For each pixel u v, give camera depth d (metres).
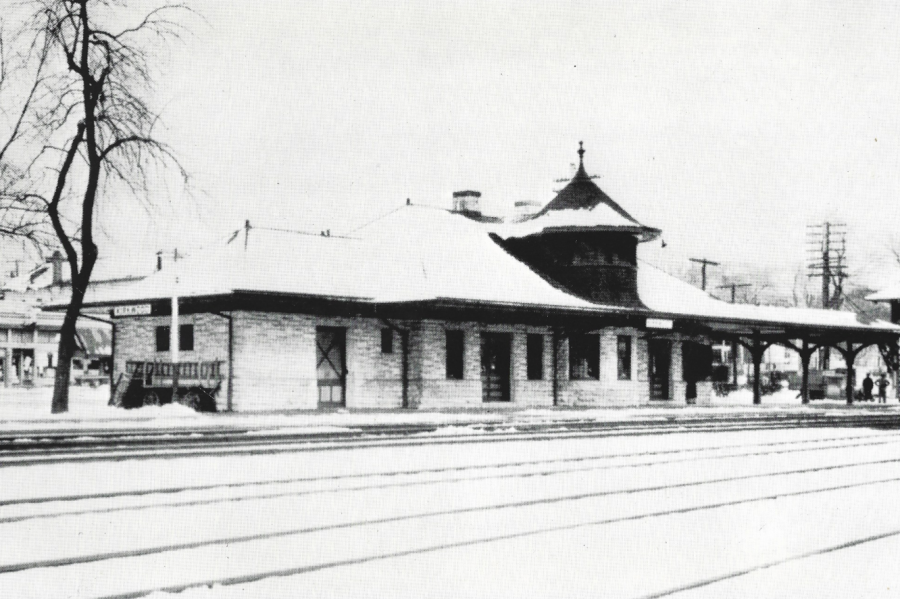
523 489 13.09
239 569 8.16
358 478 13.84
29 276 67.75
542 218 38.97
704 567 8.55
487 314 33.09
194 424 22.61
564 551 9.05
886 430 26.80
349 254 33.19
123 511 10.84
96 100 25.70
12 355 56.72
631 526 10.41
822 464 17.05
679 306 40.97
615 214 38.38
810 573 8.41
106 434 19.62
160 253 35.44
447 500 11.99
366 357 31.20
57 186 25.92
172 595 7.34
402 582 7.77
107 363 61.38
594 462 16.58
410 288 31.58
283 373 28.95
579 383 37.03
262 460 15.79
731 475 15.13
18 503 11.13
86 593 7.33
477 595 7.40
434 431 22.70
